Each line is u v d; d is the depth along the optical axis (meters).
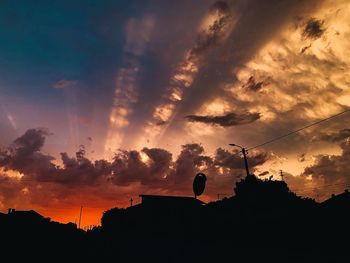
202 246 20.91
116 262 20.97
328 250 15.77
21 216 39.97
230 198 26.11
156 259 20.64
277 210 21.23
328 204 19.69
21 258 24.19
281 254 16.17
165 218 33.12
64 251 28.56
